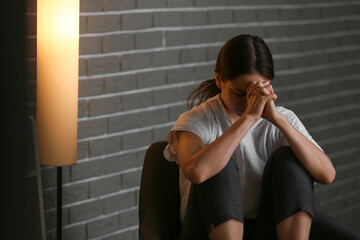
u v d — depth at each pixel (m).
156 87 3.04
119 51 2.86
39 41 2.31
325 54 3.84
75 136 2.44
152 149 2.30
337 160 4.03
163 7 2.99
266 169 1.98
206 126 2.05
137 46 2.92
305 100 3.76
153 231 2.01
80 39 2.71
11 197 1.14
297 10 3.62
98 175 2.90
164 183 2.19
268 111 1.96
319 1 3.75
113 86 2.87
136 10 2.89
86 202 2.87
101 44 2.78
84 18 2.71
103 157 2.90
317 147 2.02
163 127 3.11
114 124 2.90
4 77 1.09
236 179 1.89
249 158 2.09
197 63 3.19
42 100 2.35
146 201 2.14
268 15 3.47
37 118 2.37
